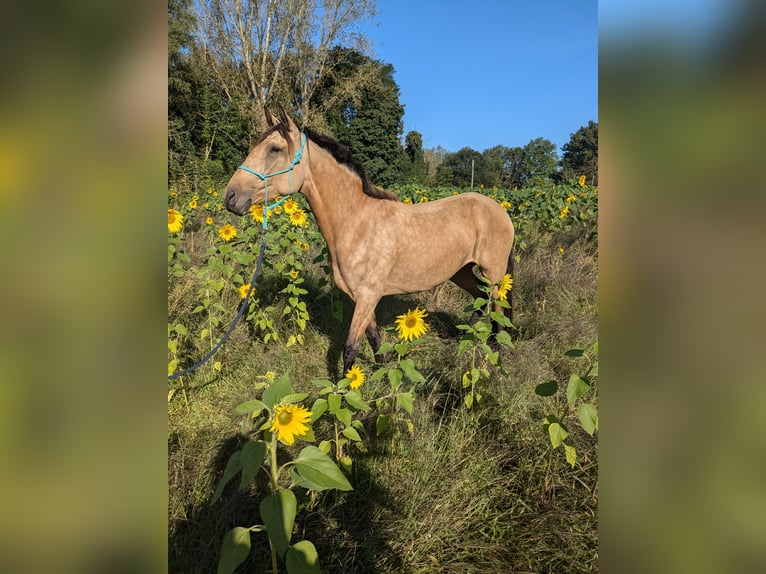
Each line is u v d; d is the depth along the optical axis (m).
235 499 2.06
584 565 1.77
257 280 4.57
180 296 3.93
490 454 2.38
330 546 1.88
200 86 21.22
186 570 1.78
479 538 1.93
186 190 12.16
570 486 2.17
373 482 2.16
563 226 8.05
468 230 3.61
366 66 27.38
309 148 3.02
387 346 2.12
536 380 3.04
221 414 2.84
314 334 4.10
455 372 3.16
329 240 3.24
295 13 23.92
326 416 2.62
